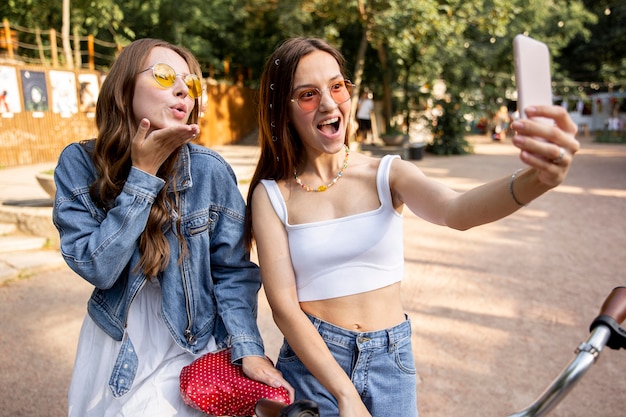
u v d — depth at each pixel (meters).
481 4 12.94
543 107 0.93
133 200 1.43
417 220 7.50
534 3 16.86
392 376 1.59
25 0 14.71
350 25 16.16
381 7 12.85
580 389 3.10
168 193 1.59
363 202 1.59
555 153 0.93
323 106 1.52
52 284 4.77
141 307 1.62
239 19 17.48
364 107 18.58
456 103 17.31
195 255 1.62
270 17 16.53
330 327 1.57
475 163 14.74
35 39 16.00
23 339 3.70
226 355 1.61
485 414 2.87
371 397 1.57
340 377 1.47
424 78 17.59
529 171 1.13
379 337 1.57
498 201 1.20
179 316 1.61
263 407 1.20
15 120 11.20
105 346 1.62
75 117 12.61
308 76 1.53
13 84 11.11
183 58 1.58
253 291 1.71
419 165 14.23
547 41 19.72
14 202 6.55
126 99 1.50
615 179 11.87
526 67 0.95
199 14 16.48
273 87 1.59
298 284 1.61
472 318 4.10
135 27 17.23
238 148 16.09
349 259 1.56
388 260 1.59
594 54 28.66
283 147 1.62
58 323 3.97
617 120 26.52
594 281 4.95
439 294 4.61
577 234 6.74
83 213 1.54
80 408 1.64
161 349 1.61
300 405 1.05
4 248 5.38
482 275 5.12
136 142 1.43
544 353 3.53
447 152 17.36
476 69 17.27
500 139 23.72
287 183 1.67
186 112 1.53
